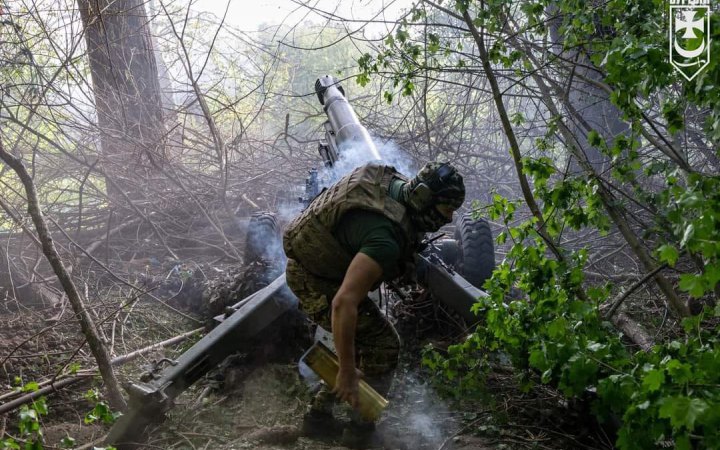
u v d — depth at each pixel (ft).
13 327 17.75
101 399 14.44
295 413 14.02
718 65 9.33
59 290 20.61
